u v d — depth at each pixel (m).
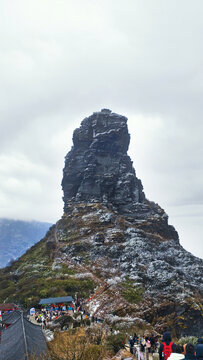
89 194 189.75
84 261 136.88
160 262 130.25
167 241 168.50
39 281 117.88
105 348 34.50
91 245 146.75
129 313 94.44
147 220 179.50
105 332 52.03
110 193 188.00
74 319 71.38
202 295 120.25
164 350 20.20
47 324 69.00
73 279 118.56
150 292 110.69
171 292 112.44
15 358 34.06
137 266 127.31
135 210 183.12
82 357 29.31
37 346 37.31
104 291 109.12
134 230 157.88
